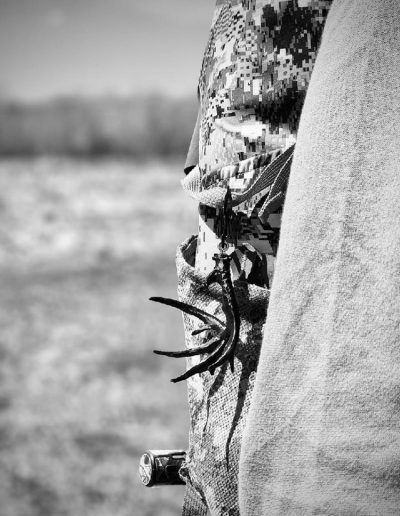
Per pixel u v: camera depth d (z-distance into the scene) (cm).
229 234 73
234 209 73
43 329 1073
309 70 71
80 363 871
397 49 62
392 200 61
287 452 62
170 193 2558
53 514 443
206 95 75
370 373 61
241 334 71
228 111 73
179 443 593
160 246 1802
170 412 672
